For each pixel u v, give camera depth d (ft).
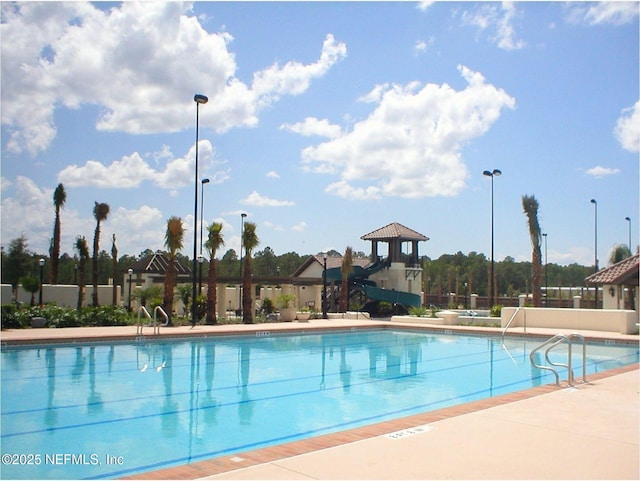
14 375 42.04
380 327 82.64
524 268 247.29
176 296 94.99
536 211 100.83
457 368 48.08
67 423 28.37
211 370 45.88
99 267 192.13
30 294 104.01
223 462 17.81
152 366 47.37
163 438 25.85
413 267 130.62
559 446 19.63
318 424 28.66
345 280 112.98
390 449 19.22
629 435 21.15
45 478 20.40
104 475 20.83
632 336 63.67
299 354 56.95
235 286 127.13
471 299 138.00
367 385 39.78
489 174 104.27
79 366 46.37
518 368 48.11
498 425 22.66
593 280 85.87
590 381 33.94
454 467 17.31
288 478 16.25
